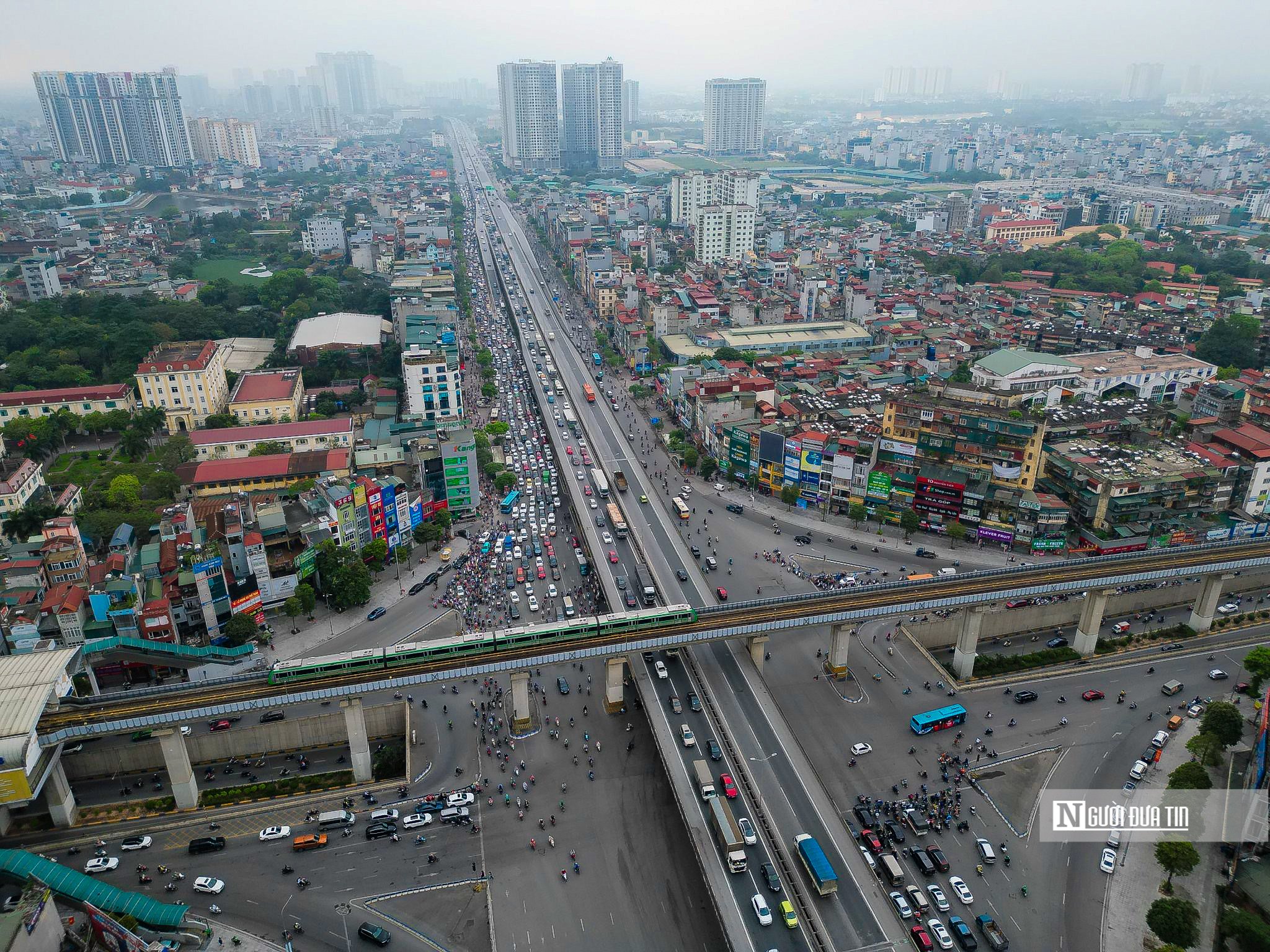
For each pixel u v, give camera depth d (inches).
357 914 5600.4
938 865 5846.5
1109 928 5472.4
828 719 7337.6
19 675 6333.7
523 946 5398.6
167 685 6673.2
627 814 6417.3
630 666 7780.5
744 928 5108.3
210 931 5388.8
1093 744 7086.6
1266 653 7529.5
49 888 5295.3
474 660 6727.4
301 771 7007.9
